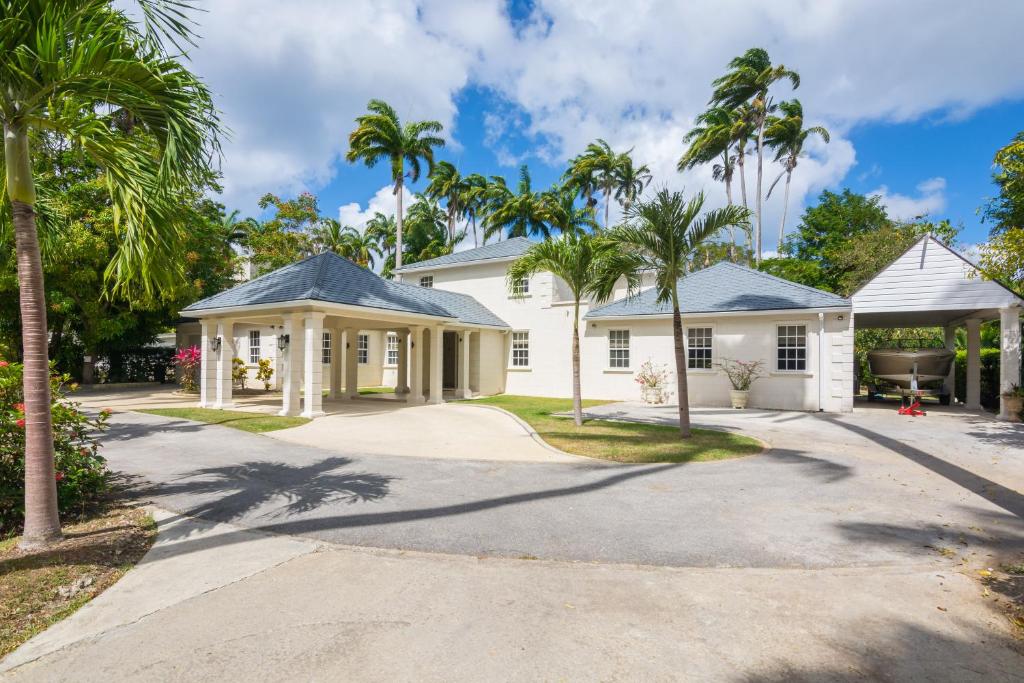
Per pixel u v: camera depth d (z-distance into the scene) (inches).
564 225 1549.0
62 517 221.9
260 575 164.9
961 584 160.1
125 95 190.7
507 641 126.5
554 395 863.7
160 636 128.3
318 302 528.1
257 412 578.6
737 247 1528.1
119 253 217.8
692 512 233.6
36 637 127.6
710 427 506.6
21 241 184.7
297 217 1269.7
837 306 635.5
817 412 639.8
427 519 222.1
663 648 123.6
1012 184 448.1
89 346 844.0
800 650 123.0
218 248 1008.2
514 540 197.5
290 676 112.0
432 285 1045.2
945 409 679.7
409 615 139.3
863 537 201.3
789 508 239.8
